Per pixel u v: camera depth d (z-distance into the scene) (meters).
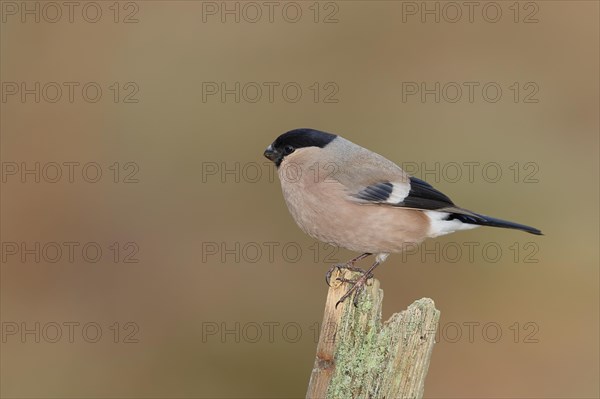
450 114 17.94
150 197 15.88
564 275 15.06
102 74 17.00
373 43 18.58
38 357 13.73
